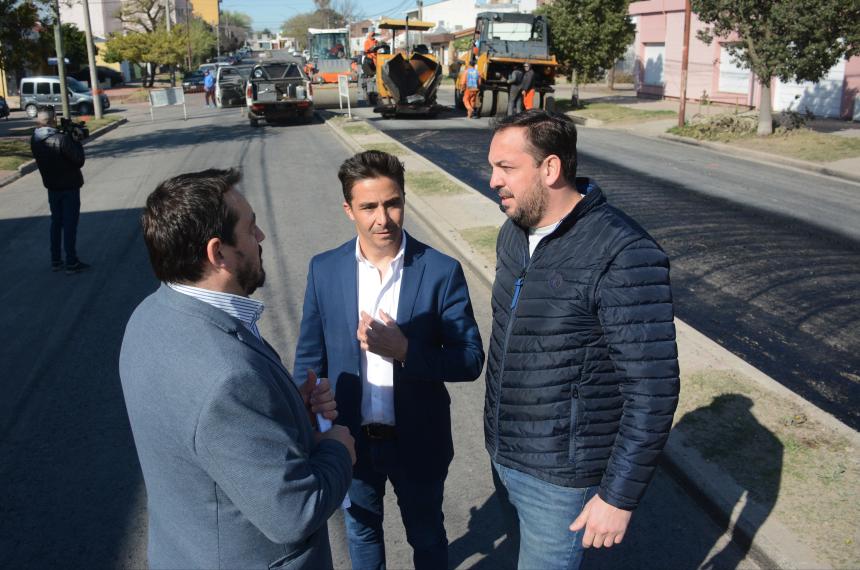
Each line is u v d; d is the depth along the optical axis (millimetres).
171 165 15672
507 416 2314
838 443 3916
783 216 9812
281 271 7793
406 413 2623
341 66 31719
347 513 2850
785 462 3746
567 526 2264
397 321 2607
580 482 2215
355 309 2631
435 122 21844
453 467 4125
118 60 54219
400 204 2537
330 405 2129
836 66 19938
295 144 18375
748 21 16344
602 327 2105
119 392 5156
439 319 2648
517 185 2176
